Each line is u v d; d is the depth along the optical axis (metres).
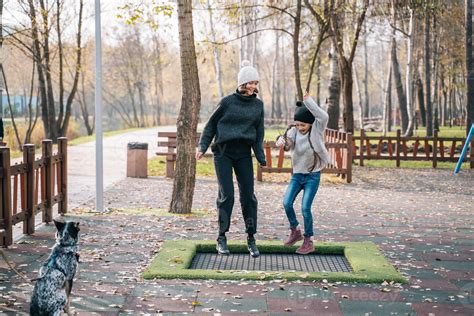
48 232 8.62
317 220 10.10
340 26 21.20
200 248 7.64
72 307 5.34
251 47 41.31
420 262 7.23
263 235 8.59
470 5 21.28
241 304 5.50
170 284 6.10
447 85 54.00
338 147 16.14
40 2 26.34
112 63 68.81
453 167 20.38
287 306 5.46
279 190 14.16
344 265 7.03
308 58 35.25
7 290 5.79
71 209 10.71
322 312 5.32
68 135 40.59
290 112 72.62
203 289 5.94
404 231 9.21
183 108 10.34
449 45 38.25
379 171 19.08
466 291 6.03
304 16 26.08
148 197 12.71
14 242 7.93
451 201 12.79
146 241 8.09
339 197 13.19
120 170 18.09
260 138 6.81
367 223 9.87
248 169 6.83
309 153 6.89
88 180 15.56
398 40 40.16
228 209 6.97
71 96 32.16
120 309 5.32
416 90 49.53
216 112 6.69
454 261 7.30
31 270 6.58
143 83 71.94
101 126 10.50
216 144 6.79
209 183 15.51
